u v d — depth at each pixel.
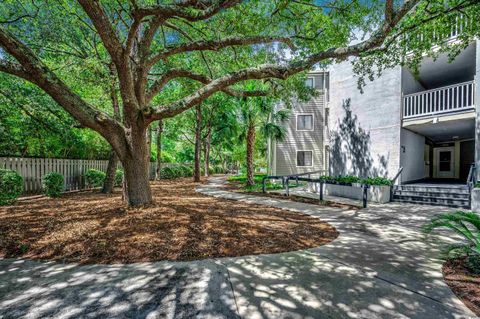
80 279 2.84
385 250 3.89
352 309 2.29
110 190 9.53
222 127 14.68
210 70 8.37
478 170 7.92
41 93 8.91
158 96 13.58
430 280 2.87
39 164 8.66
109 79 7.52
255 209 6.97
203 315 2.19
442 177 13.98
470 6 5.43
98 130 5.31
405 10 4.86
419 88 11.77
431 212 6.95
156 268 3.14
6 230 4.31
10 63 4.43
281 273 3.05
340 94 12.45
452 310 2.27
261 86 12.16
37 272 3.01
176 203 6.72
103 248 3.68
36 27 7.17
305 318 2.16
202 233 4.38
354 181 9.79
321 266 3.27
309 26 6.97
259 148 26.58
